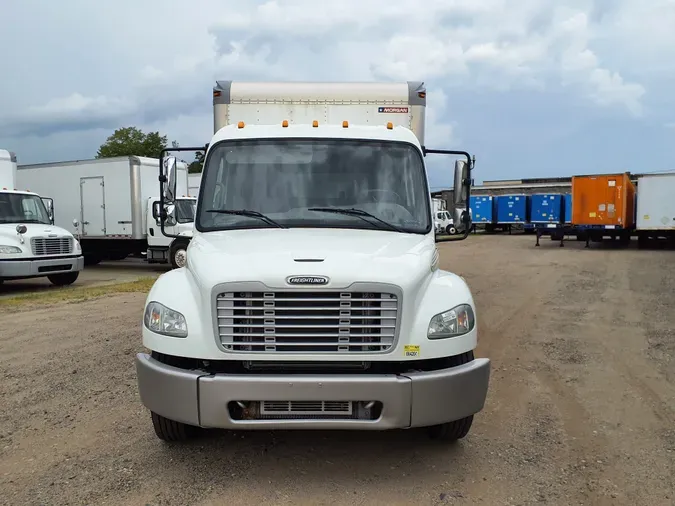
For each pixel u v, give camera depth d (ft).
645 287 43.96
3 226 44.47
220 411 11.70
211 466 13.43
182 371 12.06
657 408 17.43
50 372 21.01
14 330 28.66
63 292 42.86
